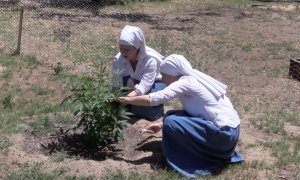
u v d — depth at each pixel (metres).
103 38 12.57
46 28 13.11
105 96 5.15
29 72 8.84
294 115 7.47
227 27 14.99
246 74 10.20
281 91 9.03
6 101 6.93
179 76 5.05
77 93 5.36
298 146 5.98
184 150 5.05
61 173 4.90
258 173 5.18
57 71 8.90
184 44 12.57
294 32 14.80
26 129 5.80
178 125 4.92
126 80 5.98
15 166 5.03
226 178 4.99
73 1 17.16
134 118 6.27
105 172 4.98
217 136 4.91
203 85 5.01
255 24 15.64
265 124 6.81
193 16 16.48
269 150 5.82
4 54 9.95
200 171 5.01
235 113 5.11
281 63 11.27
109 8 16.92
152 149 5.55
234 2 19.56
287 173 5.23
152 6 17.77
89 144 5.55
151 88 5.91
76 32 12.95
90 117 5.27
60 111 6.62
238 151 5.75
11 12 14.95
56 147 5.47
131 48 5.64
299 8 18.66
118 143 5.64
